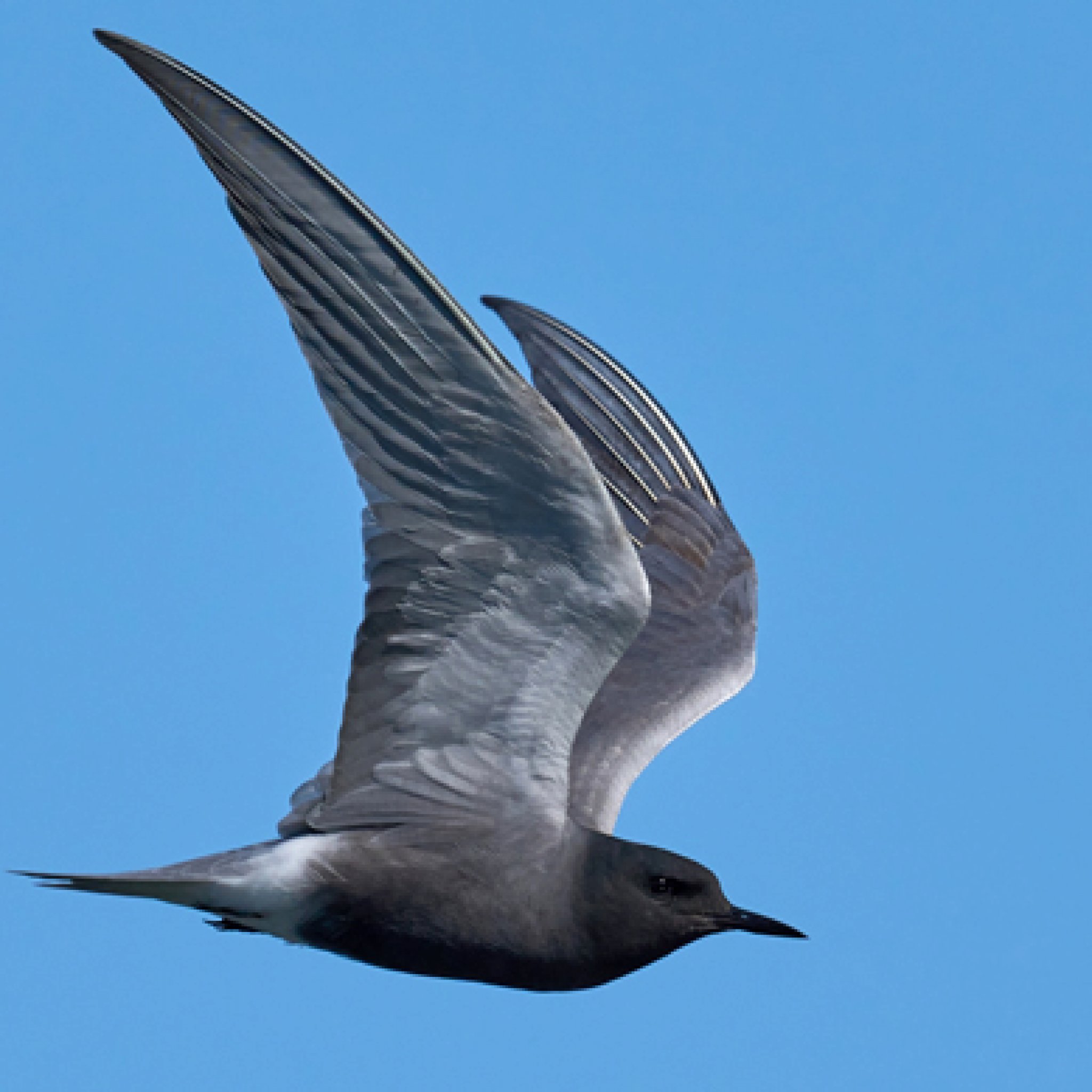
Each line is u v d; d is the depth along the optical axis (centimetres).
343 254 1214
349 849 1405
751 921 1448
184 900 1394
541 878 1402
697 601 1748
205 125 1176
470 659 1360
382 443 1286
